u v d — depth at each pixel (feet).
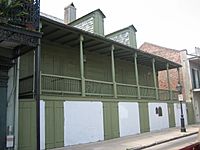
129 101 54.70
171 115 70.33
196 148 13.83
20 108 34.35
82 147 38.22
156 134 53.62
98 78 58.29
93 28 64.34
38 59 29.78
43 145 36.09
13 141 32.14
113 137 48.42
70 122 40.78
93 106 45.55
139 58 65.51
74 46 52.24
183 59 87.81
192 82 86.94
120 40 75.82
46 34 44.60
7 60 32.07
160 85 91.25
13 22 27.12
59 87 43.34
